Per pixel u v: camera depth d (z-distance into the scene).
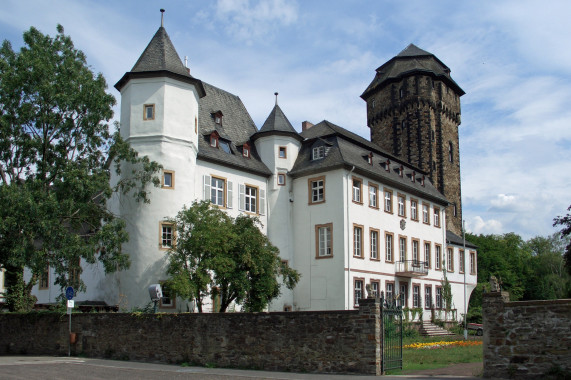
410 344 33.25
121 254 28.95
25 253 26.61
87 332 25.14
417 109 58.91
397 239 44.16
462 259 56.88
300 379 16.70
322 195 39.12
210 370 19.58
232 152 38.78
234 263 28.09
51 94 29.64
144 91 33.31
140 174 31.64
